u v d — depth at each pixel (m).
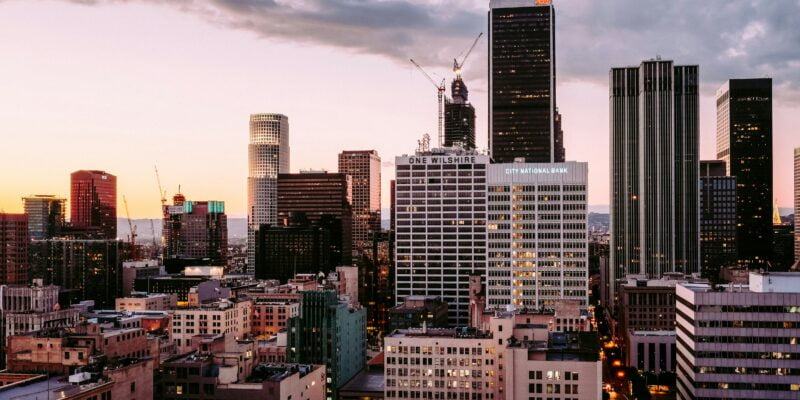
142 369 173.12
